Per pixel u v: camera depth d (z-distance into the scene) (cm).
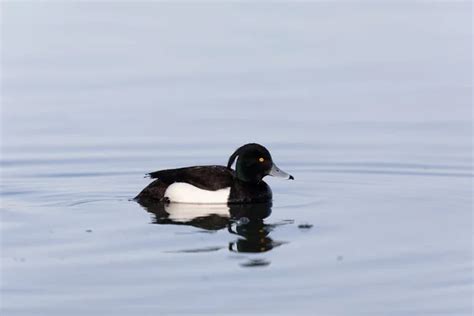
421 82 2269
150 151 1809
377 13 3030
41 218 1423
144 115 2039
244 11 3052
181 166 1736
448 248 1253
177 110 2073
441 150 1798
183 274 1151
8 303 1063
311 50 2575
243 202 1503
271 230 1345
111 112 2066
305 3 3181
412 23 2891
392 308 1036
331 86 2238
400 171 1695
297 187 1620
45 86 2273
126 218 1420
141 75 2347
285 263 1191
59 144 1850
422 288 1096
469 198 1529
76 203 1512
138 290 1097
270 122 1983
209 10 3080
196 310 1033
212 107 2089
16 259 1221
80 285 1118
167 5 3155
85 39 2719
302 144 1845
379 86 2239
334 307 1038
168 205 1501
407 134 1898
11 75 2369
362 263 1189
